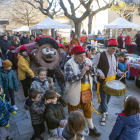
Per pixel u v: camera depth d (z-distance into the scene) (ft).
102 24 61.26
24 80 13.99
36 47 13.32
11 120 11.46
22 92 16.99
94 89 17.21
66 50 27.27
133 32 47.06
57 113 7.59
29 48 13.94
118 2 53.36
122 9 56.54
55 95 7.34
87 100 8.56
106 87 9.53
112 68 10.31
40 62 13.48
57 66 14.37
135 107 6.14
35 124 8.00
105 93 10.59
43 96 7.50
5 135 7.86
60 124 6.51
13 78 12.46
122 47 34.68
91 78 8.76
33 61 14.16
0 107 7.71
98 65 10.43
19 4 70.03
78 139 5.02
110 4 36.45
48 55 13.41
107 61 10.11
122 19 29.89
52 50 13.60
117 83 9.93
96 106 13.30
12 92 12.66
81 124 4.91
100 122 10.77
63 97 8.04
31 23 74.90
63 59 15.06
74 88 8.31
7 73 11.95
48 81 9.49
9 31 73.61
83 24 86.07
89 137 9.32
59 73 14.85
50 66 13.97
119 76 10.89
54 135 7.59
